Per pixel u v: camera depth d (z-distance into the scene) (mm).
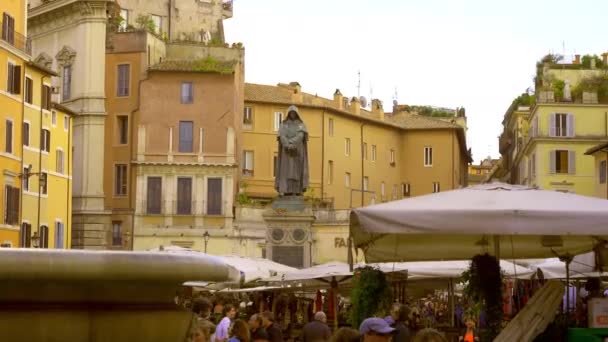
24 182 74312
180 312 8141
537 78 104562
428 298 51188
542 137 95438
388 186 119625
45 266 7422
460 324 30016
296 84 108438
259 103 104625
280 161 54938
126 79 90188
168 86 89312
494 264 19906
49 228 78875
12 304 7645
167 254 7875
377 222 17375
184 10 105250
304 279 31234
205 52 94875
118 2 101625
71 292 7758
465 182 137250
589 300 18922
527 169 105375
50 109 78438
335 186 110500
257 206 90000
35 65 75062
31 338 7656
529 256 22891
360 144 114875
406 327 18344
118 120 90125
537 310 18375
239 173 95812
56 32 92500
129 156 89062
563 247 21953
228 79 89625
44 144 77938
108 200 89438
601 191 85750
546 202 17562
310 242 54625
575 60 103688
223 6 108875
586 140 95250
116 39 90625
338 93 113812
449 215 17203
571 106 95875
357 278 21875
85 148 88750
